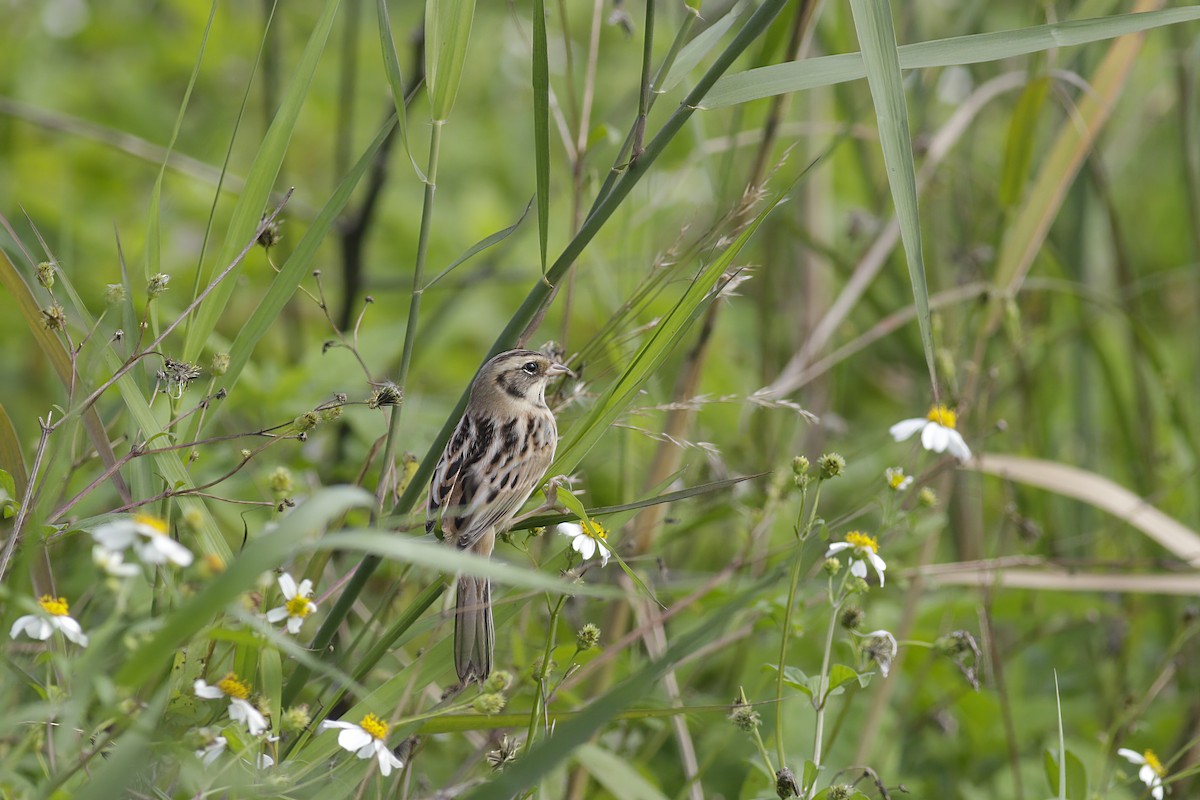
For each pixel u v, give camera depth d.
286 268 7.78
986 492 13.98
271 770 6.23
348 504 5.25
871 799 9.45
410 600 9.94
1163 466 13.35
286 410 10.52
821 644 10.59
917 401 13.91
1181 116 13.77
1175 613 13.18
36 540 5.93
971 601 11.12
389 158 12.88
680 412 9.87
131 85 17.22
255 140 17.59
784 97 9.81
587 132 9.91
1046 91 10.36
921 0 14.88
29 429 13.12
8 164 15.66
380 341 11.19
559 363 8.62
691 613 11.08
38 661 5.71
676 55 7.17
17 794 5.96
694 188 14.23
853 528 11.95
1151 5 10.72
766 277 13.23
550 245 15.20
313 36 7.80
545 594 8.21
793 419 13.47
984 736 10.77
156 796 6.44
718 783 10.16
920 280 6.82
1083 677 12.11
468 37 7.31
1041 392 13.67
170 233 15.12
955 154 14.70
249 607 6.43
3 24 18.20
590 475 12.93
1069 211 13.92
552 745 5.67
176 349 11.45
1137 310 14.76
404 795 7.36
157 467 7.52
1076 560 10.51
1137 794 10.70
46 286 7.17
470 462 8.05
